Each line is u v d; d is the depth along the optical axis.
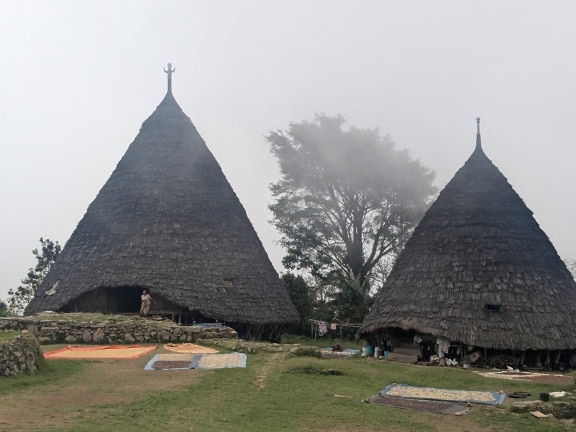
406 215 51.38
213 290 29.47
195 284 29.20
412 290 26.31
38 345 16.19
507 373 20.62
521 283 25.09
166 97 37.22
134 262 29.31
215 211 33.12
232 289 30.16
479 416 13.31
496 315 24.12
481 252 26.06
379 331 26.92
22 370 14.89
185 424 11.31
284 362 18.67
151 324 23.17
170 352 20.02
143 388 14.23
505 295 24.62
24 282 45.19
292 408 13.20
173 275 29.11
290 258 51.50
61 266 31.72
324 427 11.91
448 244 26.92
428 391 15.77
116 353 19.53
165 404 12.70
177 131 35.47
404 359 25.36
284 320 31.50
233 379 15.54
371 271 52.34
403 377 18.09
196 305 28.27
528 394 15.68
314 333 44.44
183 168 34.00
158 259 29.61
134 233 30.56
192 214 32.12
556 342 23.50
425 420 12.85
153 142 34.81
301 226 52.16
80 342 22.11
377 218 52.41
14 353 14.88
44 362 16.27
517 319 23.95
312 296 49.41
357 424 12.23
